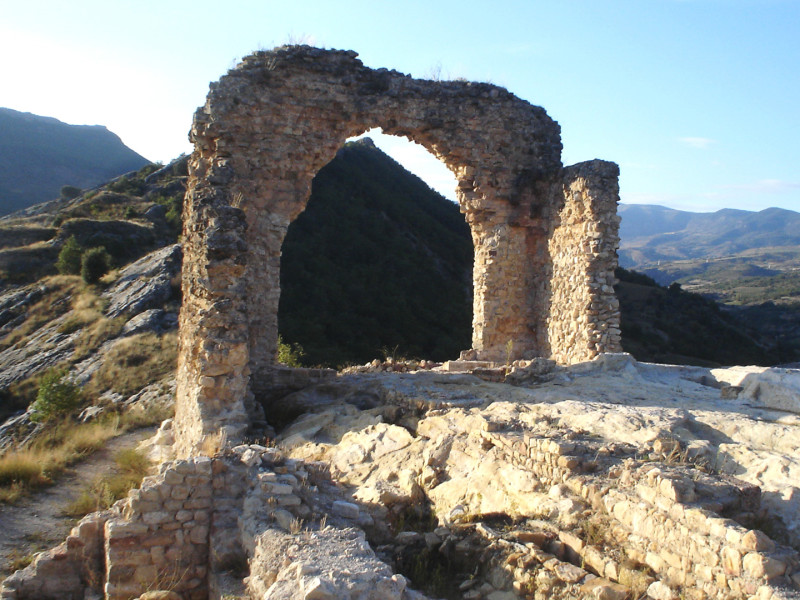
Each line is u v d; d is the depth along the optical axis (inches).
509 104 695.1
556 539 284.0
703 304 2118.6
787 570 220.4
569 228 650.8
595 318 607.5
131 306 1460.4
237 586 249.8
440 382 559.5
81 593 283.6
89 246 1956.2
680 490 259.8
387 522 325.7
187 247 567.2
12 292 1782.7
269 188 614.2
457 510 328.8
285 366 630.5
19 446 660.7
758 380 447.5
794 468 307.6
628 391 476.1
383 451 414.6
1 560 357.1
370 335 1509.6
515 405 434.6
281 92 617.3
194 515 287.7
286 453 428.1
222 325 462.3
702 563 236.8
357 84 641.0
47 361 1306.6
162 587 276.5
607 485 292.0
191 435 462.0
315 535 244.7
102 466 544.7
